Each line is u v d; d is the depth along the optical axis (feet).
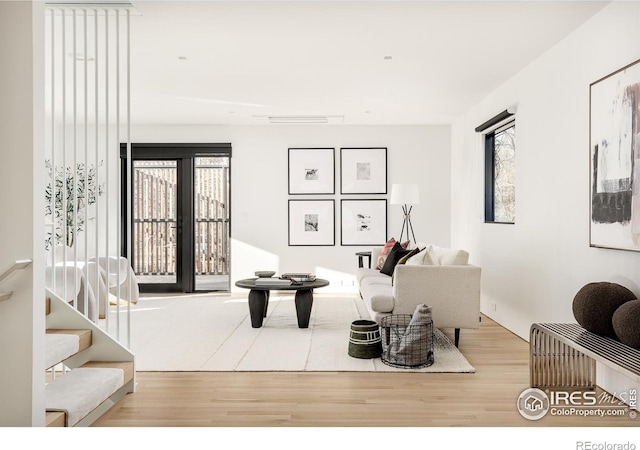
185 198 25.88
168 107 21.77
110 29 12.97
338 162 25.84
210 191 26.20
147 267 26.07
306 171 25.82
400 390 11.07
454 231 24.91
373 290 15.88
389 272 19.22
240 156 25.81
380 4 11.31
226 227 26.27
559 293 13.48
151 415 9.66
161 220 26.04
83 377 9.86
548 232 14.15
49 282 16.72
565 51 13.21
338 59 15.19
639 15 9.99
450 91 18.93
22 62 7.55
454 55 14.76
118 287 11.69
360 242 25.79
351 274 25.80
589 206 11.76
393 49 14.28
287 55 14.84
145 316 19.52
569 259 12.94
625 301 9.79
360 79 17.34
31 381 7.48
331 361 13.26
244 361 13.28
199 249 26.27
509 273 17.20
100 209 25.38
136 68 16.19
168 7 11.56
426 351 12.87
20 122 7.55
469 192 22.12
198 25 12.60
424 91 18.94
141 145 25.53
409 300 14.38
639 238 9.80
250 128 25.82
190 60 15.37
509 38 13.32
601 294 9.91
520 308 16.19
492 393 10.88
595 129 11.46
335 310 20.68
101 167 25.38
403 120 24.53
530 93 15.51
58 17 12.45
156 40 13.70
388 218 25.80
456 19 12.14
